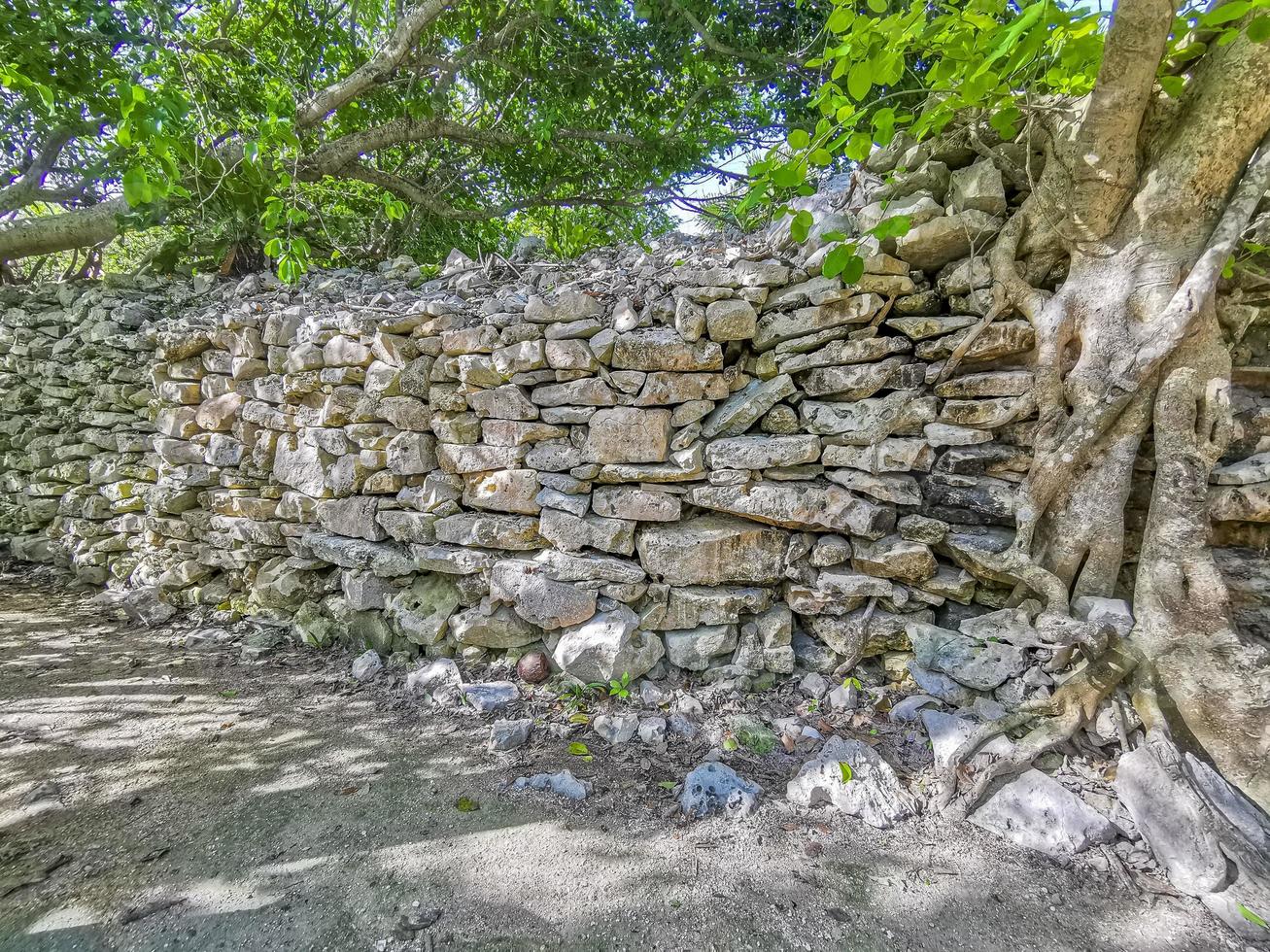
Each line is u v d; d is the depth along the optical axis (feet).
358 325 9.87
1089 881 5.73
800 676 8.80
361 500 10.34
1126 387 6.84
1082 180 6.88
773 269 8.40
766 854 6.08
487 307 9.61
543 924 5.27
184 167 12.36
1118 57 6.05
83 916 5.26
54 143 13.97
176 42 12.50
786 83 18.17
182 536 12.48
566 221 25.76
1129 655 6.84
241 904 5.42
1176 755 6.27
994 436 7.93
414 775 7.27
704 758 7.54
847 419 8.27
